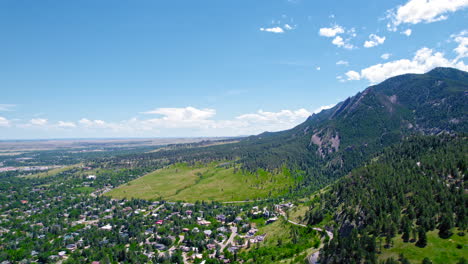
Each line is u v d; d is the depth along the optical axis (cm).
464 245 11800
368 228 15200
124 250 18000
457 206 14188
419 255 11988
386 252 12925
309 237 18038
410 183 18325
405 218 14112
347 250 13650
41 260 18125
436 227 13312
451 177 17888
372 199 17775
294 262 14888
